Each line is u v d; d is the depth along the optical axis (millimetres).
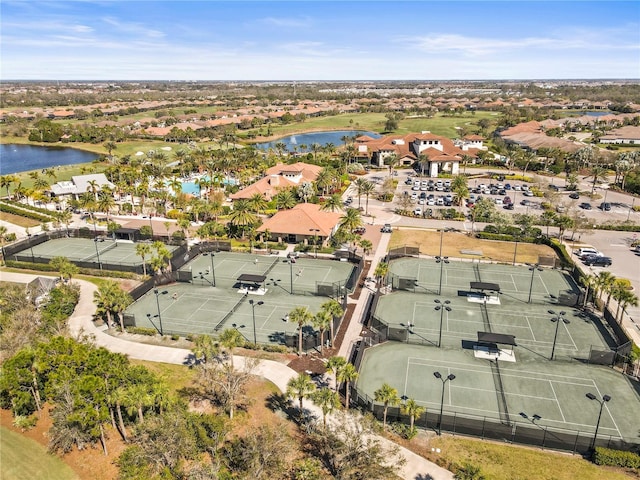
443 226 112000
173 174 169750
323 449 42344
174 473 37750
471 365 56562
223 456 41031
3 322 57219
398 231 108188
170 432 39156
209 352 51938
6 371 45312
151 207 127750
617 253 92812
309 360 57438
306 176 149625
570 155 175000
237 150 192125
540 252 94312
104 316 68812
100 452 42281
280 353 59031
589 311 69562
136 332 64188
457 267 86938
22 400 44781
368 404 47625
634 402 49719
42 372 45375
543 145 196250
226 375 49781
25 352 46812
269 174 149500
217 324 66625
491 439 44469
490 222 112125
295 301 73688
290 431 45062
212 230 97938
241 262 90750
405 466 40875
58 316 63125
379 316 68750
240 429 45156
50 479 39469
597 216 117250
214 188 144625
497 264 88312
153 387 43406
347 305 72062
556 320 62094
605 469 40719
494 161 189125
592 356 56531
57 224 112250
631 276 81250
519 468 40719
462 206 129750
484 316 68562
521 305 71812
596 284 67250
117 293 63000
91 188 136750
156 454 38000
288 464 40625
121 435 44438
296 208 105750
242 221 98625
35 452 42438
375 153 195250
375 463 38656
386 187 138125
